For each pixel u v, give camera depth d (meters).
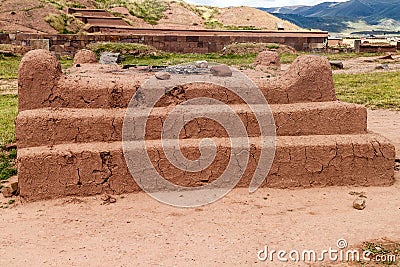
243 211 4.78
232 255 3.85
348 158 5.42
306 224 4.43
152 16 35.81
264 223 4.48
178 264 3.71
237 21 37.75
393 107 10.60
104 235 4.28
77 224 4.54
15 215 4.76
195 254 3.88
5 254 3.92
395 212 4.71
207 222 4.53
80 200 5.05
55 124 5.23
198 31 25.20
